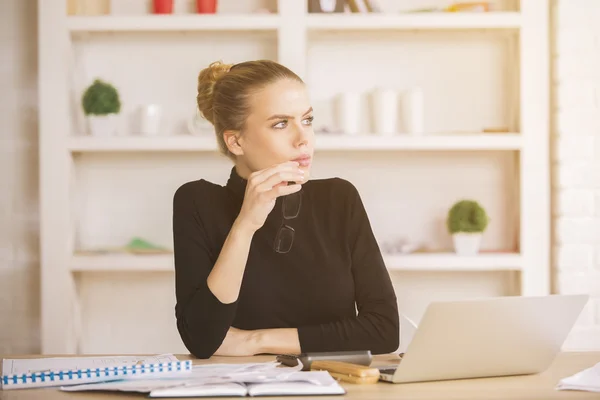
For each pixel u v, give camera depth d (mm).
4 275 3527
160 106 3457
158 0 3336
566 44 3297
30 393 1154
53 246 3293
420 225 3523
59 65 3291
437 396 1109
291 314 1762
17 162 3529
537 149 3277
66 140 3291
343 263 1797
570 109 3303
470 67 3508
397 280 3520
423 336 1183
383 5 3496
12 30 3518
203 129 3367
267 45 3518
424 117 3518
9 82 3527
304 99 1689
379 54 3506
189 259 1744
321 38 3492
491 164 3521
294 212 1793
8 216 3525
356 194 1873
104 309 3539
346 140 3264
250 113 1693
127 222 3553
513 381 1243
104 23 3281
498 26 3277
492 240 3523
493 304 1200
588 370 1229
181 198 1808
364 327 1682
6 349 3516
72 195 3365
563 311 1262
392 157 3527
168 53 3525
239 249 1546
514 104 3410
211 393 1106
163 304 3547
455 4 3447
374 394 1122
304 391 1108
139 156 3547
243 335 1628
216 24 3273
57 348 3289
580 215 3303
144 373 1205
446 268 3264
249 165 1746
